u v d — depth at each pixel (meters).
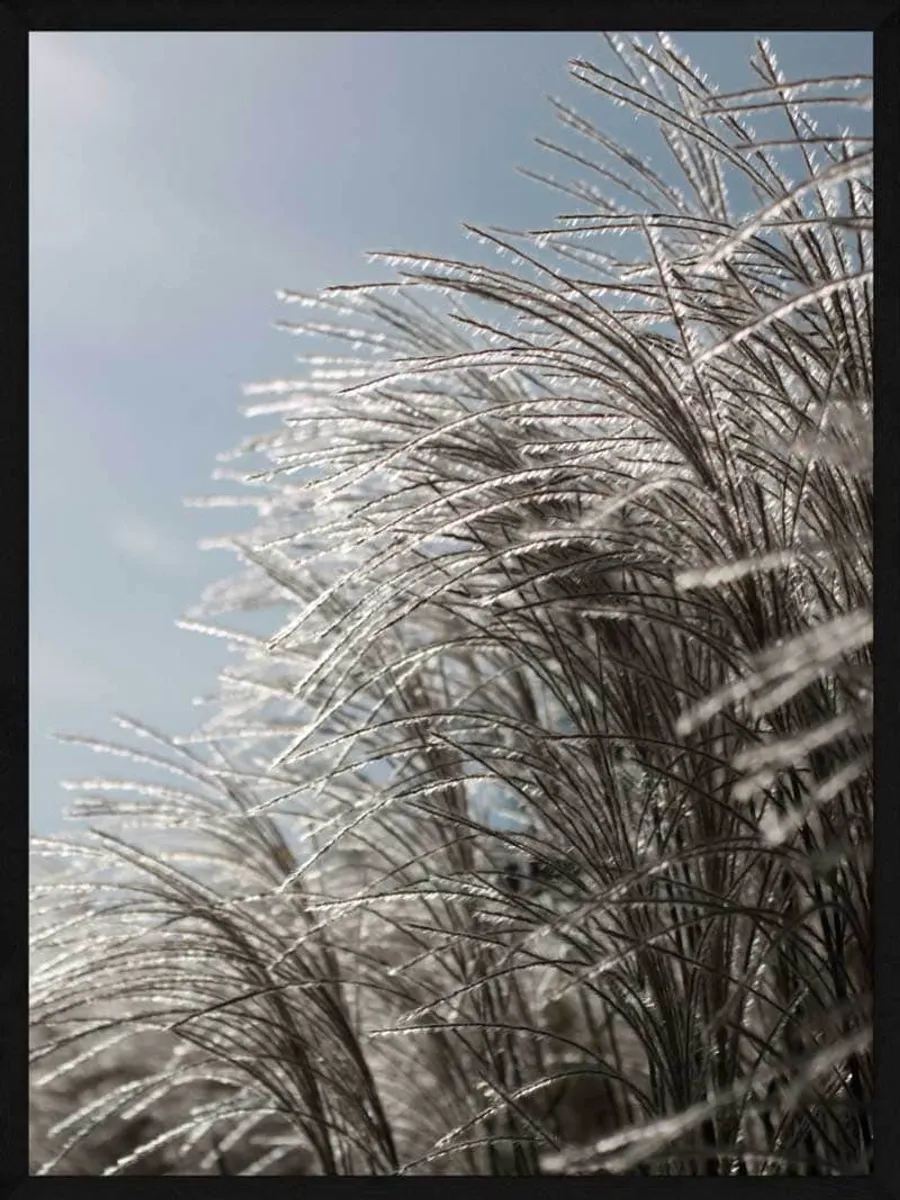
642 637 1.34
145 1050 2.02
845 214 1.36
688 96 1.41
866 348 1.23
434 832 1.63
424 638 1.63
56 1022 1.47
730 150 1.33
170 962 1.56
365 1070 1.55
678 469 1.27
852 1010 1.12
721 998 1.26
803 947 1.23
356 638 1.36
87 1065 1.99
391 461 1.41
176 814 1.73
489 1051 1.53
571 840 1.32
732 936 1.26
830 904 1.12
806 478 1.16
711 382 1.31
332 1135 1.63
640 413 1.28
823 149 1.36
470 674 1.65
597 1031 1.58
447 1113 1.70
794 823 1.03
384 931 1.68
